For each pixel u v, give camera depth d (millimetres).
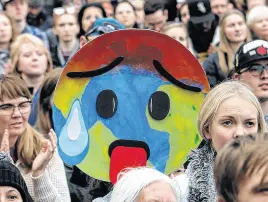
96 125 8039
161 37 8125
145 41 8125
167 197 6793
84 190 9273
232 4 18375
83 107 8031
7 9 16031
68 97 8016
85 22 15711
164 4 17000
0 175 7121
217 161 4938
